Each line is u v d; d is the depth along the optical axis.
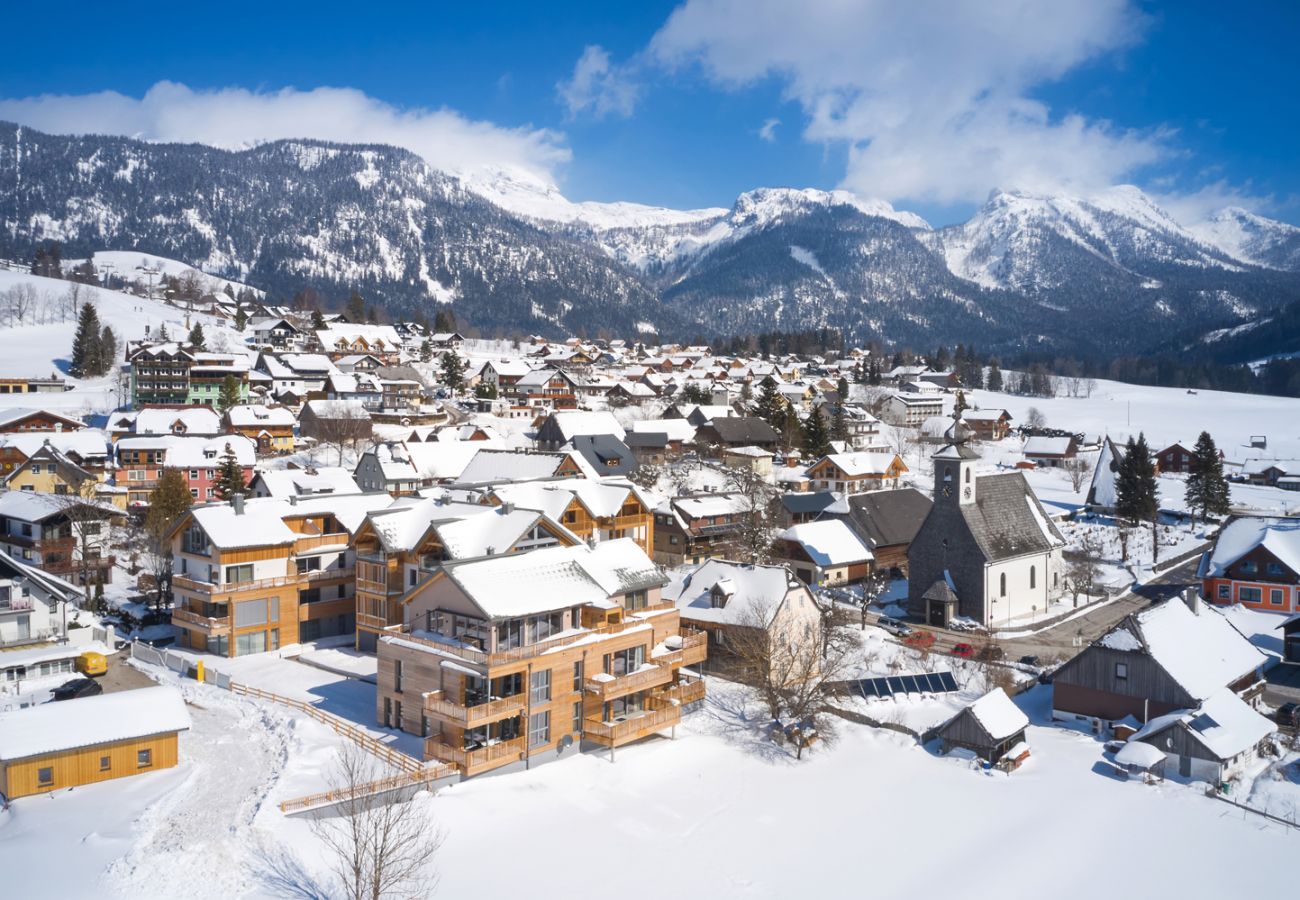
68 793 48.94
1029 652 82.56
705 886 45.34
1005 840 50.78
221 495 111.25
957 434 92.31
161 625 82.06
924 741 63.44
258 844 43.97
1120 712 65.56
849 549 102.44
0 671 63.88
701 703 66.88
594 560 65.50
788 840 50.28
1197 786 57.41
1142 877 47.59
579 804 52.22
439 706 53.41
